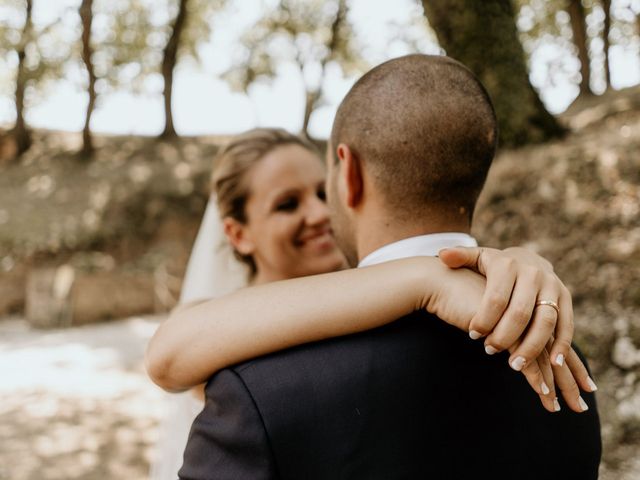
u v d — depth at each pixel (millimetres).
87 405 6953
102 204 16172
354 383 822
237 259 2064
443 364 868
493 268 828
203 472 821
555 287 816
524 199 5508
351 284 896
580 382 837
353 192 1031
